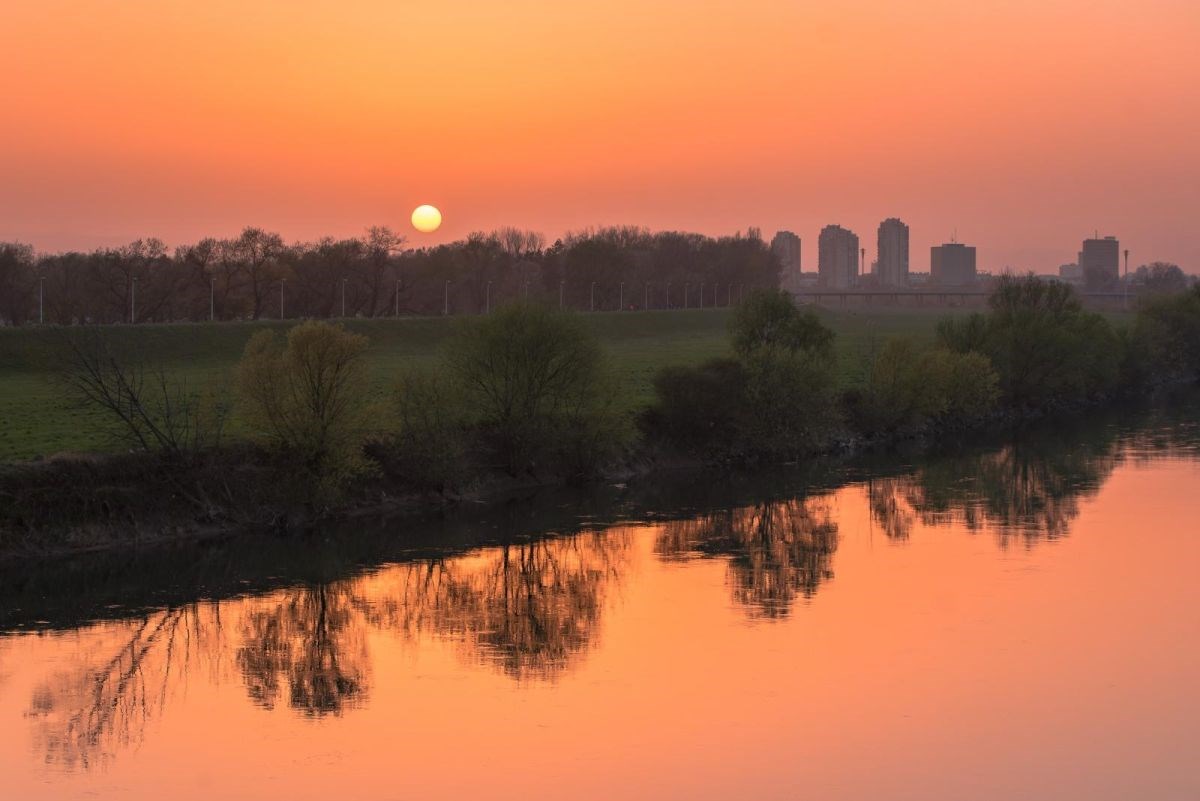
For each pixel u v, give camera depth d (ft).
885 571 166.20
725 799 96.63
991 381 321.73
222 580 159.22
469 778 100.53
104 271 508.12
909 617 144.05
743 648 132.87
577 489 224.33
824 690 119.75
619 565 170.09
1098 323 384.27
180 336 407.23
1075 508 210.38
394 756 105.09
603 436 228.63
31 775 101.81
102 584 155.53
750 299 295.28
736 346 290.35
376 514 195.31
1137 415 354.13
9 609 145.79
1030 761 103.55
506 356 221.46
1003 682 122.01
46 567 157.58
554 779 100.17
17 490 162.30
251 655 132.26
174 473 177.58
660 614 146.10
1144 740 107.86
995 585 158.51
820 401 265.13
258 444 186.60
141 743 108.47
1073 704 116.16
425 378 211.20
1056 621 142.00
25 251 537.24
